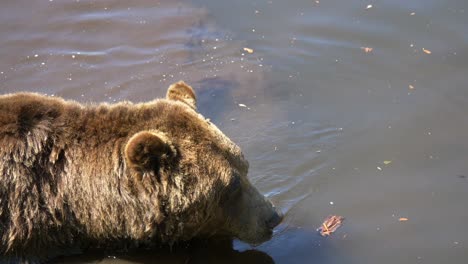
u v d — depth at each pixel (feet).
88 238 35.88
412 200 41.16
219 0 63.67
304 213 40.55
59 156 34.30
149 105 35.24
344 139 46.91
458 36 55.36
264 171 43.98
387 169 43.83
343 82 52.65
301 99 51.29
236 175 34.86
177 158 33.06
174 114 34.32
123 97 51.13
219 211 35.40
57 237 35.06
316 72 53.93
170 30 59.77
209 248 37.68
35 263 35.01
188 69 54.95
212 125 35.70
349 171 43.93
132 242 36.24
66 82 52.75
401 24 57.62
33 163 33.76
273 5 62.13
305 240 38.50
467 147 44.98
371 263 36.76
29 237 34.04
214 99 51.57
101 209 34.27
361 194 41.91
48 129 34.35
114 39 58.54
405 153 45.06
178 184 32.94
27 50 56.65
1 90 51.42
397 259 36.96
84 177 34.06
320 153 45.65
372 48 55.57
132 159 31.65
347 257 37.22
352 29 57.72
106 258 36.65
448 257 36.91
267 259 37.14
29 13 61.87
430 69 52.60
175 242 36.88
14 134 33.86
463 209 40.19
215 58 56.18
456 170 43.19
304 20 59.52
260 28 59.31
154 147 31.68
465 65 52.44
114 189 33.73
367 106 49.90
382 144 46.09
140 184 32.96
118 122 34.45
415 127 47.24
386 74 52.80
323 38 57.26
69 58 55.77
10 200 33.47
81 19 61.16
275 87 52.75
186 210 33.78
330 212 40.63
